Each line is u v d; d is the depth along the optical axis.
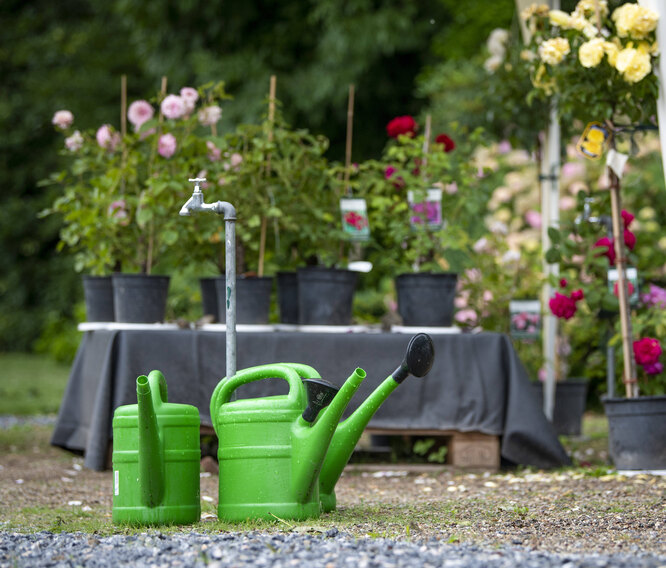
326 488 4.61
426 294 6.84
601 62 6.21
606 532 4.05
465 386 6.64
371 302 12.27
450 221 7.84
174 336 6.60
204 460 6.61
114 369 6.57
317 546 3.57
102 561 3.39
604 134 6.37
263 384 6.55
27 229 25.05
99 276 7.25
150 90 23.36
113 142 7.58
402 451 7.27
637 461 6.21
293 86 18.39
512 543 3.75
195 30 19.48
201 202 4.55
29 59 25.66
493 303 8.60
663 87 5.83
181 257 7.70
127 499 4.26
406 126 7.66
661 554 3.52
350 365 6.59
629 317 6.48
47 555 3.52
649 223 11.52
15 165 25.61
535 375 9.02
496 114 8.61
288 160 7.32
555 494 5.36
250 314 6.80
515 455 6.54
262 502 4.22
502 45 8.70
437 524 4.27
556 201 8.17
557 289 7.90
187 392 6.57
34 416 11.86
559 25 6.40
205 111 7.34
